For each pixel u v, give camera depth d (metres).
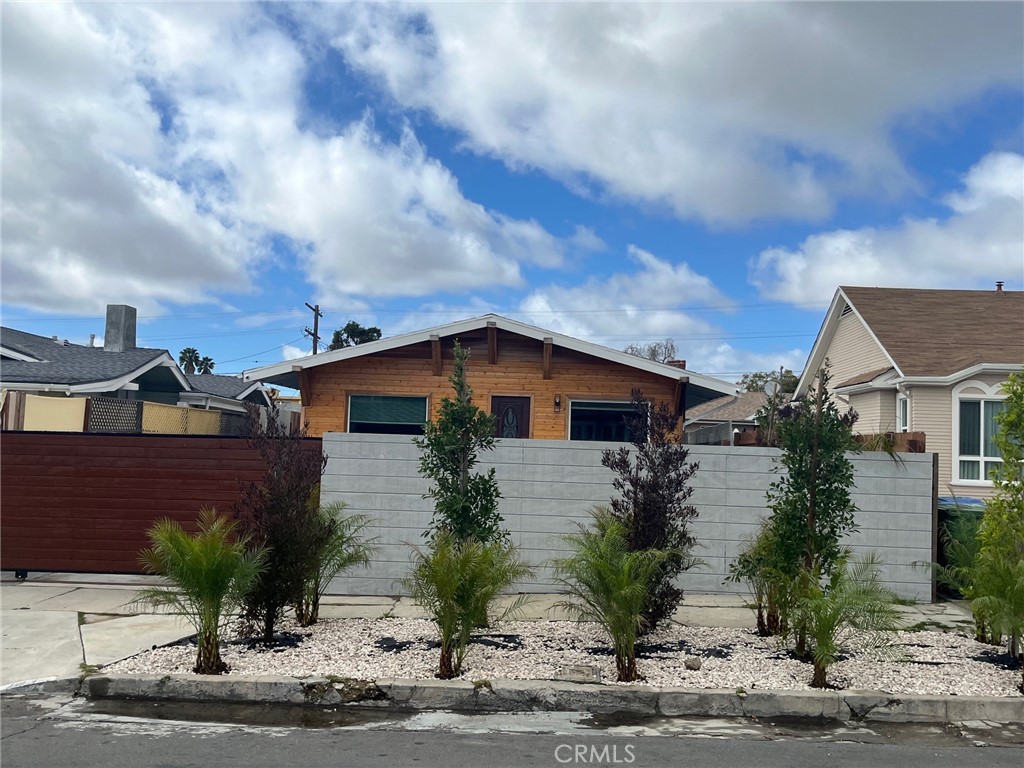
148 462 10.78
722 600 9.83
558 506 10.19
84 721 5.78
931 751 5.46
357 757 5.13
